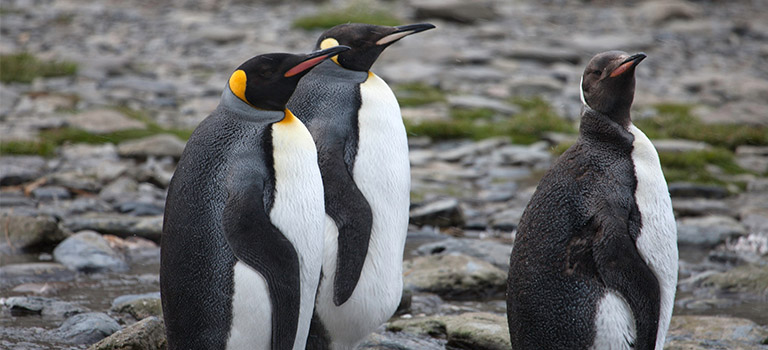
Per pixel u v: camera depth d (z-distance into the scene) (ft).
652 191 25.84
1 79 98.22
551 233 25.94
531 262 26.18
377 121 29.40
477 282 41.32
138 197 57.21
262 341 24.49
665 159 73.72
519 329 26.84
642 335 25.59
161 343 31.24
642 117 92.53
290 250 24.25
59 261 43.39
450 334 34.30
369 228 28.43
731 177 71.05
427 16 162.91
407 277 41.93
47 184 58.23
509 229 54.90
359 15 159.12
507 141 81.51
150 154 69.72
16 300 35.83
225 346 24.35
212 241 24.03
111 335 30.66
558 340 26.02
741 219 58.34
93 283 40.57
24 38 130.93
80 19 154.71
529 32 156.56
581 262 25.59
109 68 108.68
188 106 91.30
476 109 94.12
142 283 40.93
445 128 82.64
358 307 29.43
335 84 29.89
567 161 26.73
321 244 25.67
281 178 24.67
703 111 97.50
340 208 28.12
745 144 83.56
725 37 160.66
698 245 52.75
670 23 172.35
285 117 25.62
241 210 23.70
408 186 30.42
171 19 160.25
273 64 25.27
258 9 179.52
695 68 131.95
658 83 118.32
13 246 45.14
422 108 94.12
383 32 30.63
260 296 23.93
